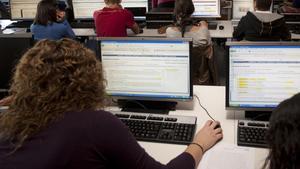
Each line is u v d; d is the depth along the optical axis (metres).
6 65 1.95
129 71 1.83
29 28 4.18
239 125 1.63
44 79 1.07
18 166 1.02
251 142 1.52
